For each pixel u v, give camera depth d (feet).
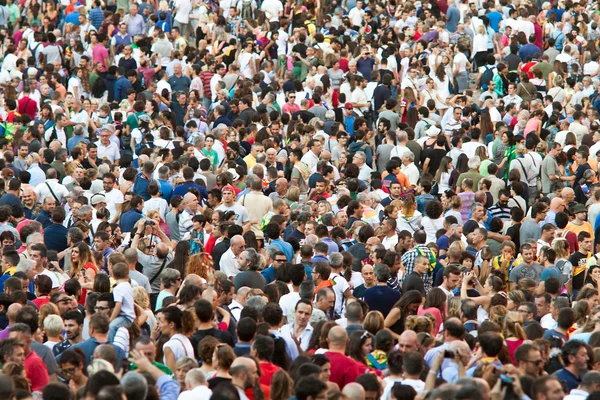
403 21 270.05
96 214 136.05
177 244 121.19
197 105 207.51
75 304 100.07
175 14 271.90
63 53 243.19
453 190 166.61
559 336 93.71
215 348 80.89
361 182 163.63
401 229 139.44
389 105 201.26
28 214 149.79
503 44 258.57
